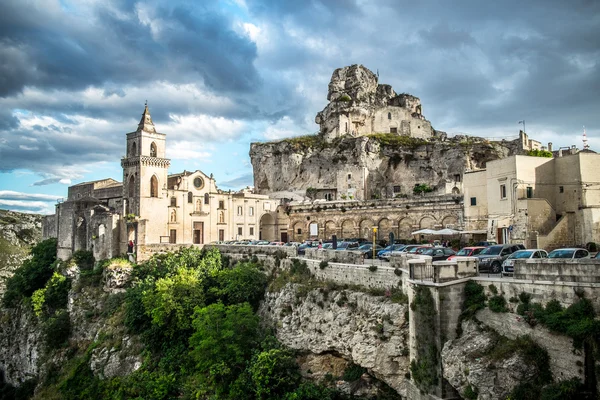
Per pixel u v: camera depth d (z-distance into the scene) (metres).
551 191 49.94
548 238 46.69
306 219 95.62
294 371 39.72
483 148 98.62
